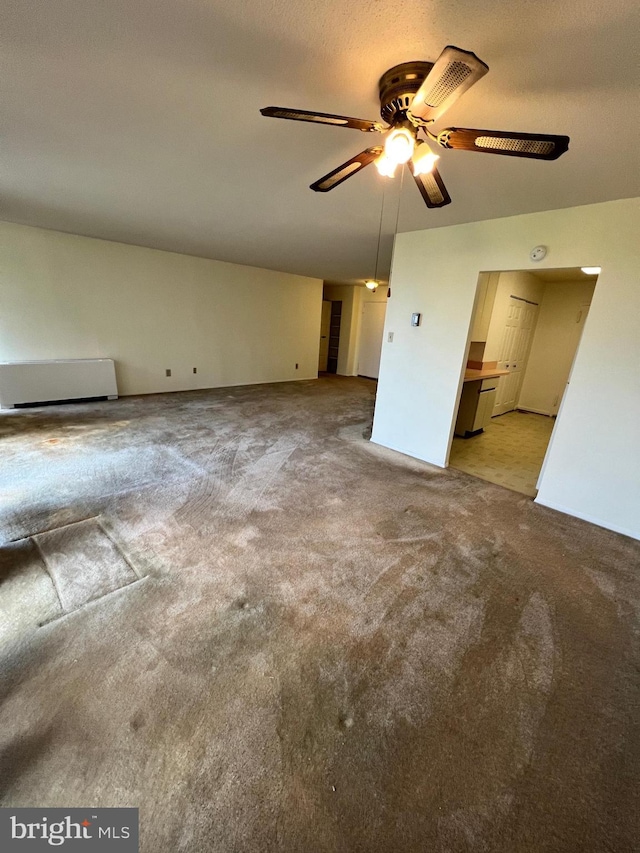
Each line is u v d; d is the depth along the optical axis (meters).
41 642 1.54
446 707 1.39
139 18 1.15
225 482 3.13
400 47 1.22
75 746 1.19
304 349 8.46
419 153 1.49
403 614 1.82
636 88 1.33
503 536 2.56
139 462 3.42
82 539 2.25
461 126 1.69
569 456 2.86
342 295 9.39
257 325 7.42
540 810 1.10
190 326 6.44
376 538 2.46
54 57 1.35
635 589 2.08
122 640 1.58
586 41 1.13
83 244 5.04
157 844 0.98
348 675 1.49
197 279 6.34
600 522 2.75
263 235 4.22
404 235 3.73
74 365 5.14
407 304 3.81
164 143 2.04
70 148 2.15
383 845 1.01
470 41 1.17
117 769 1.14
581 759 1.24
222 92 1.55
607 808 1.12
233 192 2.80
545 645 1.69
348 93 1.51
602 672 1.57
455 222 3.23
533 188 2.32
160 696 1.36
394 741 1.26
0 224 4.40
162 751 1.19
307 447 4.12
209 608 1.78
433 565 2.21
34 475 3.06
